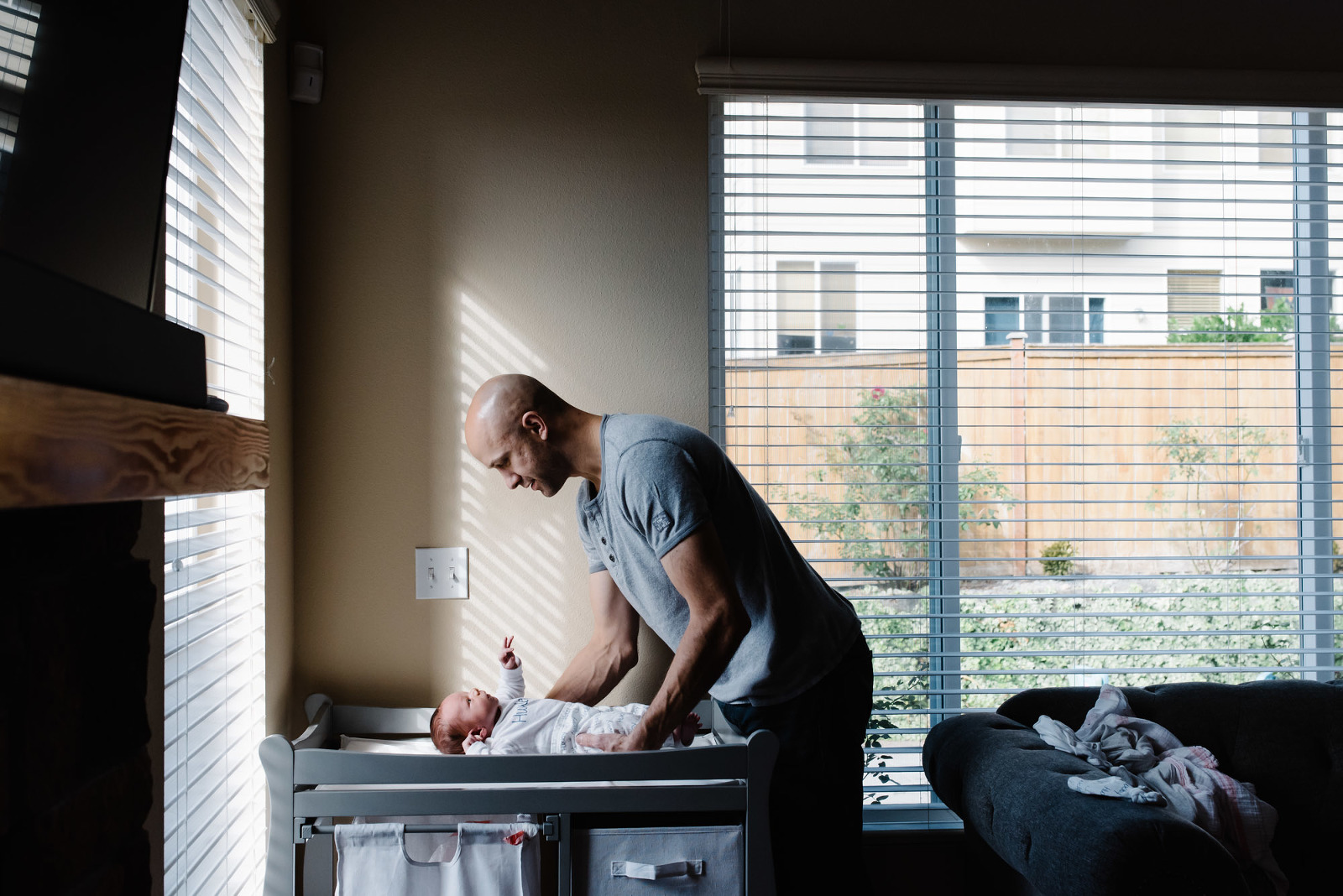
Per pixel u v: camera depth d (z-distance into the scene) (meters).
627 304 1.98
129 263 0.78
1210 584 2.17
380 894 1.30
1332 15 2.17
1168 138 2.22
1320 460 2.21
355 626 1.90
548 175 1.96
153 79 0.79
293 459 1.88
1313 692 1.91
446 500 1.92
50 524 0.68
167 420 0.69
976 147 2.15
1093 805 1.39
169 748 1.15
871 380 2.09
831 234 2.03
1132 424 2.15
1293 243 2.22
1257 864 1.64
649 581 1.57
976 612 2.13
